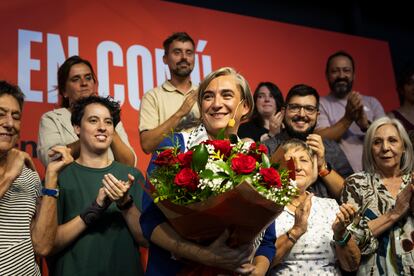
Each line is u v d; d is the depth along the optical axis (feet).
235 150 5.73
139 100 13.35
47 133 10.23
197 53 14.55
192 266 5.82
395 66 18.10
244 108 6.75
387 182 9.50
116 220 8.07
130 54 13.58
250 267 5.81
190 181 5.26
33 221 7.52
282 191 5.45
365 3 18.20
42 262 9.91
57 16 12.97
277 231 8.26
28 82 12.30
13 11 12.55
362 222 8.72
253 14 16.31
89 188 8.23
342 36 16.84
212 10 15.03
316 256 8.21
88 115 8.64
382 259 8.80
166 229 5.75
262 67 15.35
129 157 10.07
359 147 13.34
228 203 5.13
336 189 9.91
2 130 7.15
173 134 6.15
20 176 7.44
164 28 14.23
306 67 15.99
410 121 14.29
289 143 9.03
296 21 16.99
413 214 8.98
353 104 12.62
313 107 11.07
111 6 13.64
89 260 7.76
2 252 6.92
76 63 11.05
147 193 5.97
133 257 8.02
